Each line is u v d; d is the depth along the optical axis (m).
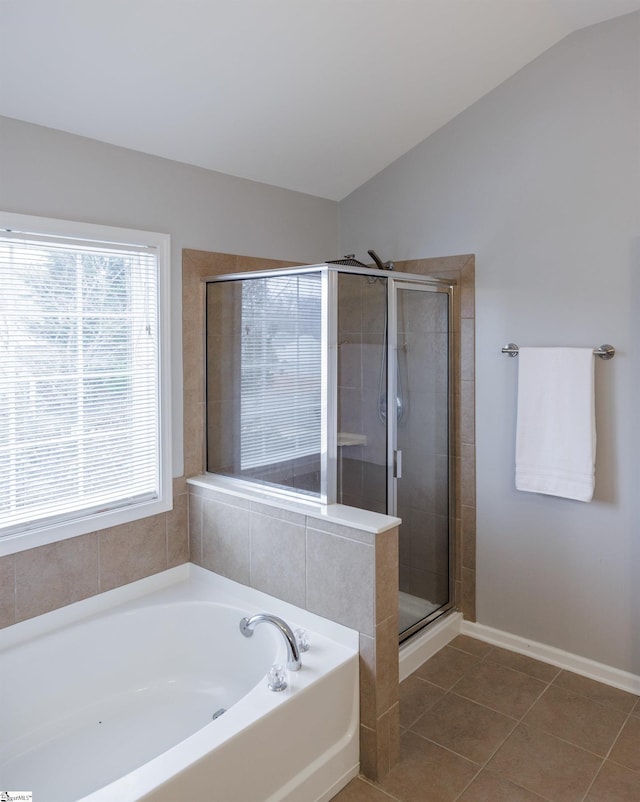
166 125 2.55
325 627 2.35
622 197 2.68
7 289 2.24
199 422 2.97
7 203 2.23
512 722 2.54
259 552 2.60
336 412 2.49
